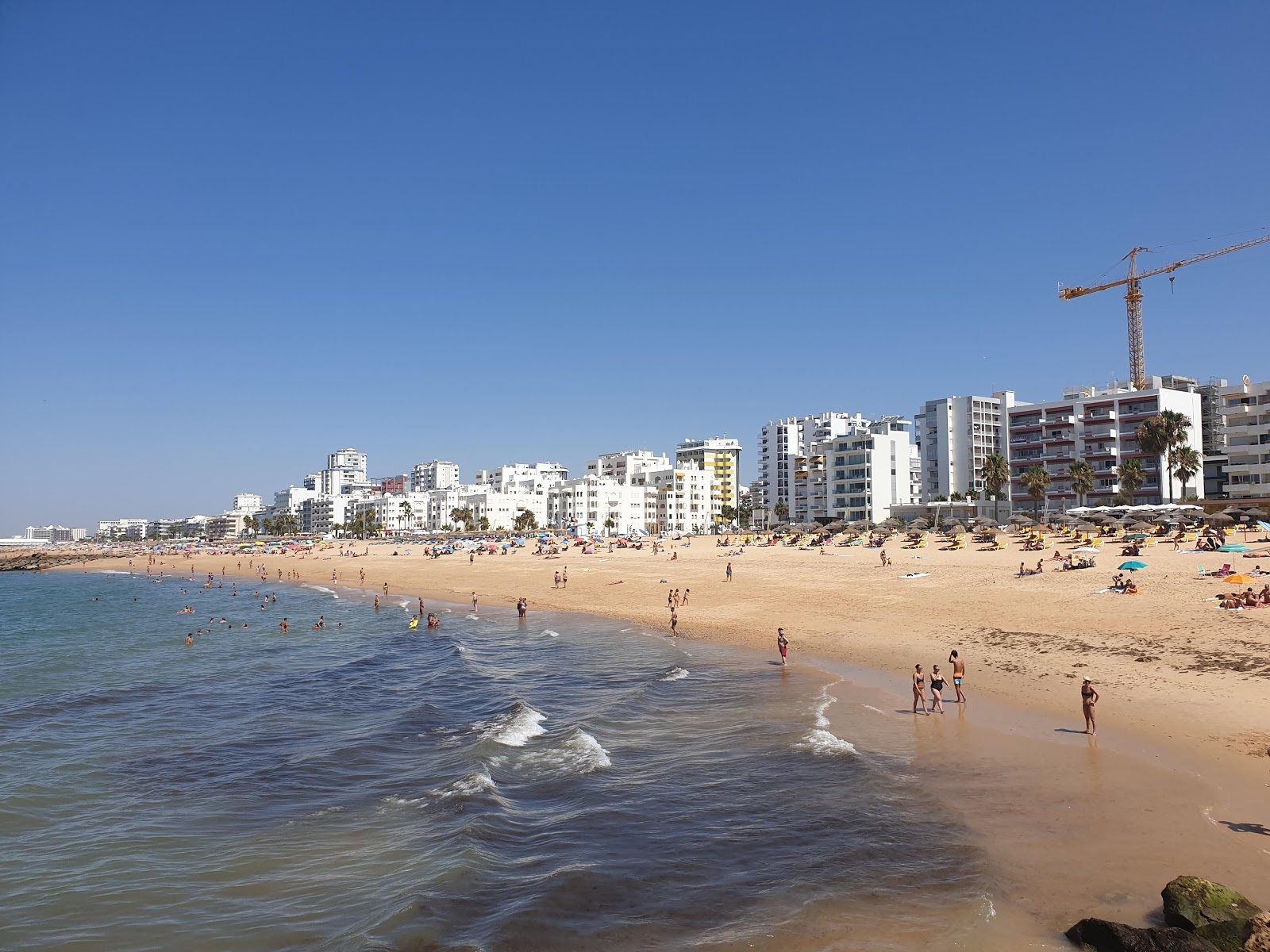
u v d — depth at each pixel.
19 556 199.25
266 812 20.42
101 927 14.69
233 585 109.19
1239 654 29.28
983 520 92.81
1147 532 74.44
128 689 37.38
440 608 70.00
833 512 147.00
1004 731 23.62
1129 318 176.00
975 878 14.54
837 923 13.38
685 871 15.83
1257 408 100.06
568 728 27.19
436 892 15.16
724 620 51.41
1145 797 17.80
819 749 23.08
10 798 21.86
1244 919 11.71
